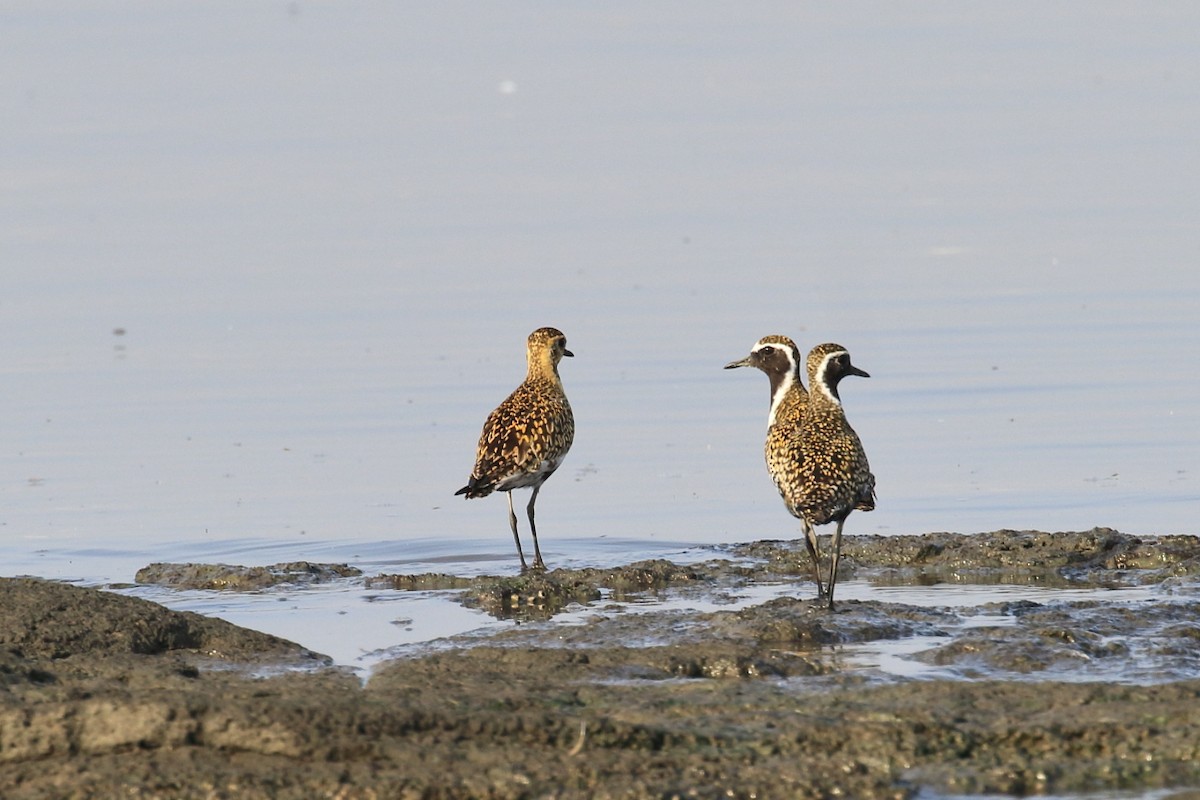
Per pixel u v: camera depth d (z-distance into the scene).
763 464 22.95
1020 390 26.02
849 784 10.67
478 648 13.70
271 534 20.20
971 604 15.60
